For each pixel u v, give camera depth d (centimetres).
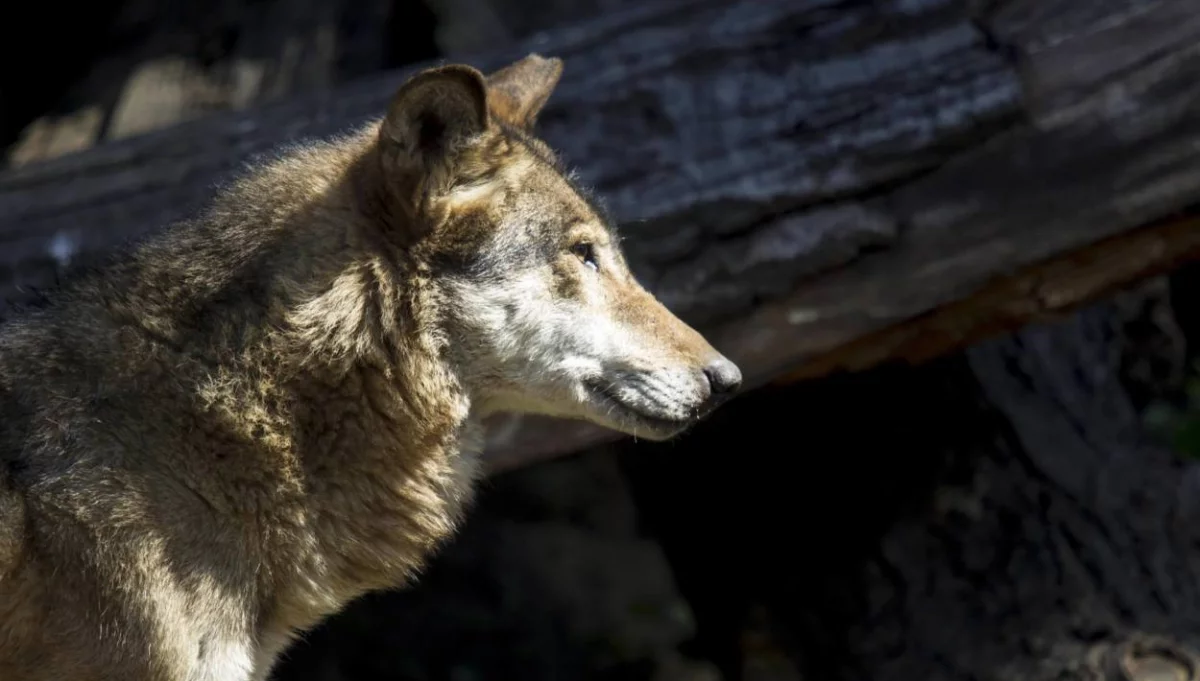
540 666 1644
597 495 1956
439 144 711
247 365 702
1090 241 1002
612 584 1803
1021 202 996
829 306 1006
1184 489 1140
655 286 999
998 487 1145
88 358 700
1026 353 1224
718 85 1024
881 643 1112
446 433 756
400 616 1677
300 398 714
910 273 1004
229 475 700
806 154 996
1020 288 1028
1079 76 991
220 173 1077
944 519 1141
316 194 734
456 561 1778
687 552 1272
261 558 715
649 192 998
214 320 707
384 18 1564
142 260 734
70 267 782
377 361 721
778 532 1204
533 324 752
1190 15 985
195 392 695
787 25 1038
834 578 1161
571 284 764
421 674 1605
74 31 1670
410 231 722
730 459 1226
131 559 672
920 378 1171
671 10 1081
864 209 996
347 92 1126
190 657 689
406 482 750
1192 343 1623
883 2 1030
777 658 1184
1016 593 1082
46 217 1078
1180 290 1585
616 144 1019
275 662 780
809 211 996
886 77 1009
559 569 1814
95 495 672
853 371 1093
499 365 754
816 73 1017
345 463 730
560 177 774
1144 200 993
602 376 773
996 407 1170
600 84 1038
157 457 687
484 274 738
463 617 1695
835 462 1186
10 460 683
